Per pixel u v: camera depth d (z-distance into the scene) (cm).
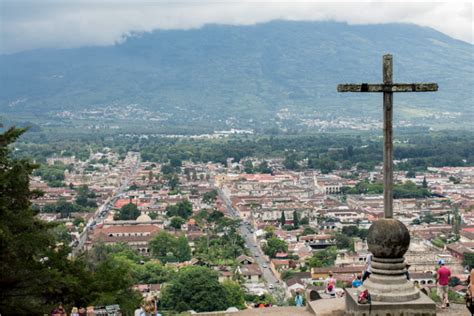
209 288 13588
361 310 3544
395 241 3572
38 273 3650
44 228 3978
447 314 4338
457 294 11231
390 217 3672
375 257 3669
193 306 13425
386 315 3538
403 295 3553
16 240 3603
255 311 4428
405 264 3669
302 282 17762
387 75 3625
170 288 13938
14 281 3597
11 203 3762
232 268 19862
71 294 3872
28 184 3844
